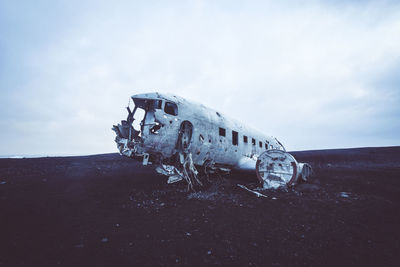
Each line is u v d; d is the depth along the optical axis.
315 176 10.21
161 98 5.94
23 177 9.19
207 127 7.00
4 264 2.23
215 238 2.94
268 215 3.99
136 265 2.23
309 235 3.03
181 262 2.29
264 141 11.95
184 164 6.23
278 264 2.24
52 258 2.38
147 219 3.80
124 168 13.46
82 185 7.38
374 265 2.22
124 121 6.27
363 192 6.18
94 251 2.56
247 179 8.76
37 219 3.78
